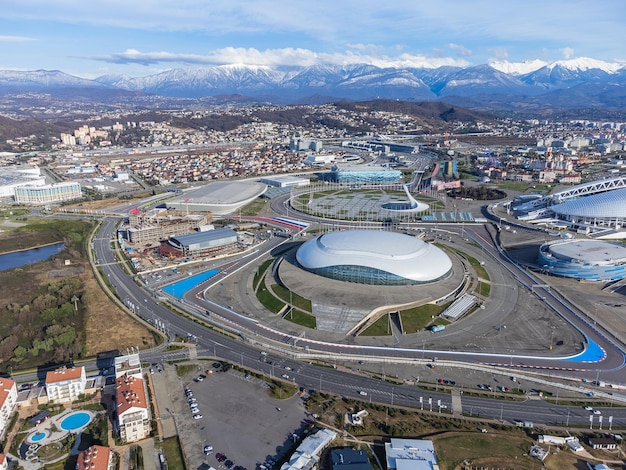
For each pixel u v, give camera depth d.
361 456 119.56
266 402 144.12
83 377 149.12
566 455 122.62
